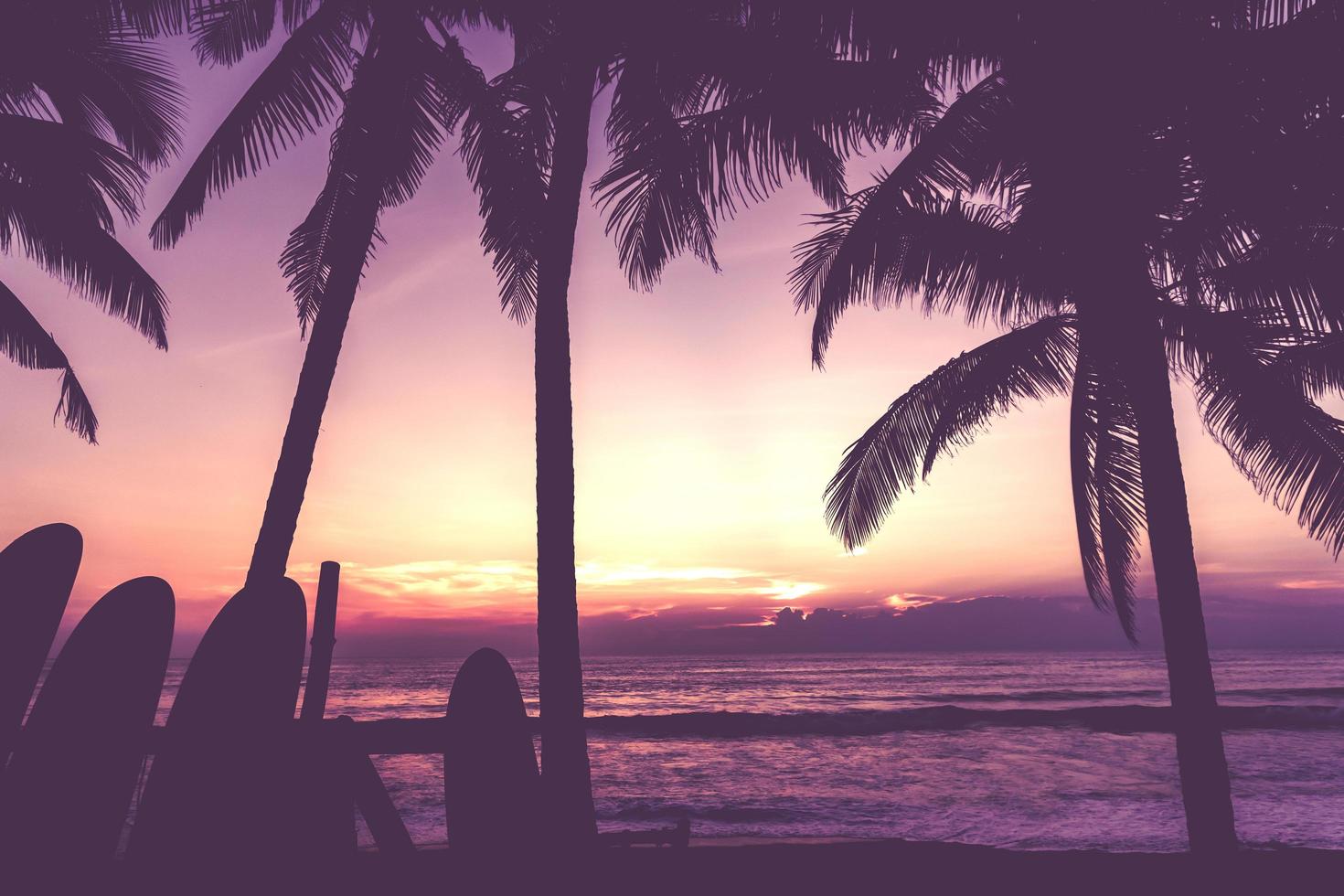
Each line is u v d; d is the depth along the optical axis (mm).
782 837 12531
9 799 2221
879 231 7000
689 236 7352
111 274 9602
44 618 2490
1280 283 6242
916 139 6914
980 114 6617
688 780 19484
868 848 7699
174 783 2344
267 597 2768
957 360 7605
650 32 6590
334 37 7914
